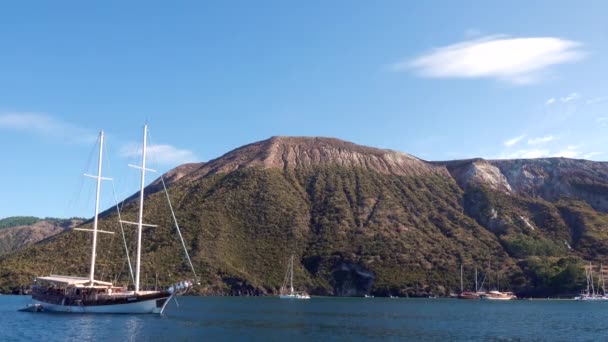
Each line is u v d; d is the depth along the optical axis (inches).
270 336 2800.2
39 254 7416.3
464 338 2866.6
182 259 7647.6
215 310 4601.4
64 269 6879.9
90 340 2556.6
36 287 4025.6
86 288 3745.1
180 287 3826.3
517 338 2903.5
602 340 2861.7
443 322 3782.0
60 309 3777.1
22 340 2554.1
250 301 6274.6
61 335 2699.3
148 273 7130.9
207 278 7416.3
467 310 5177.2
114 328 2962.6
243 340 2630.4
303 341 2625.5
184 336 2721.5
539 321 3966.5
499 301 7081.7
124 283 6584.6
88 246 7495.1
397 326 3427.7
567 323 3811.5
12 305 4830.2
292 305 5615.2
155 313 3740.2
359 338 2780.5
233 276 7564.0
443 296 7652.6
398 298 7554.1
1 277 6791.3
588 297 7367.1
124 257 7322.8
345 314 4414.4
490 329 3336.6
